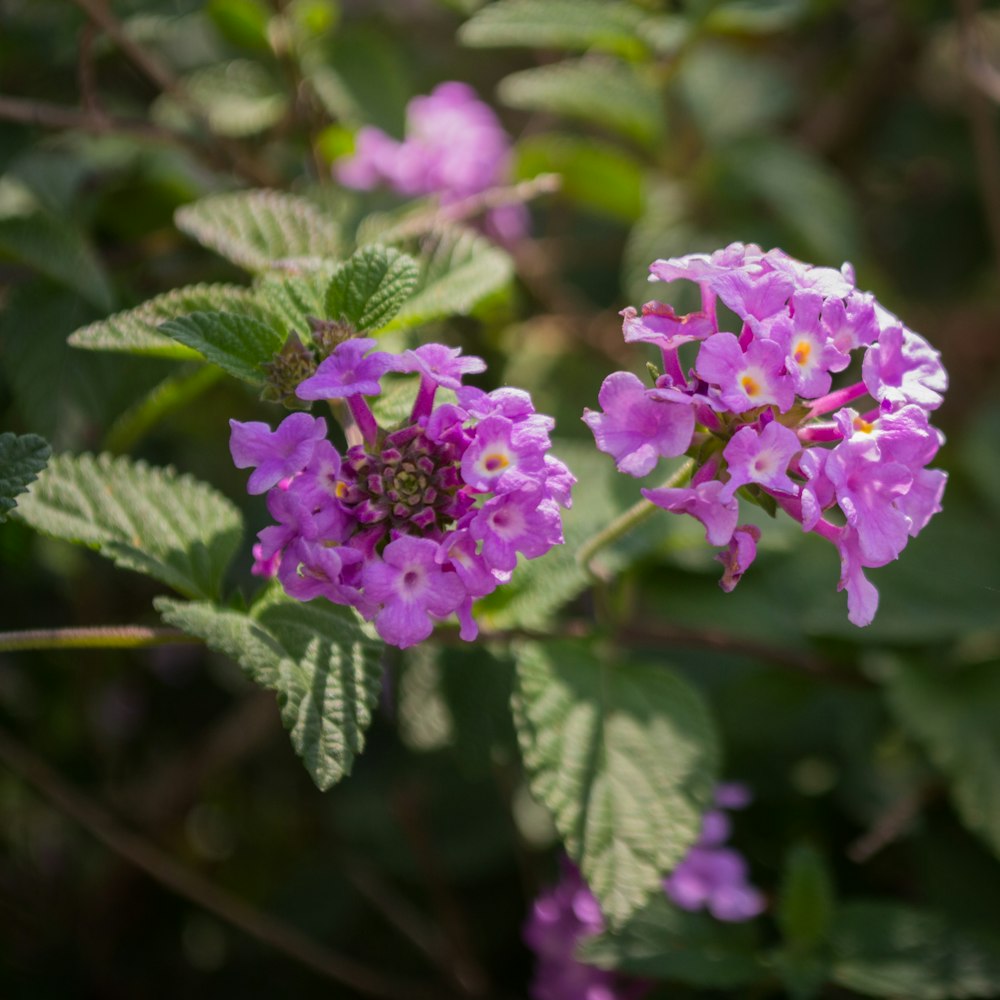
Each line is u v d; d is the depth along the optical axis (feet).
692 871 1.03
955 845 1.09
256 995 1.26
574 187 1.22
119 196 1.10
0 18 1.14
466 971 1.15
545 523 0.79
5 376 1.06
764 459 0.79
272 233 0.95
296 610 0.85
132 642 0.85
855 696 1.15
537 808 1.19
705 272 0.81
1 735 1.14
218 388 1.21
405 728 1.03
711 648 1.04
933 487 0.83
